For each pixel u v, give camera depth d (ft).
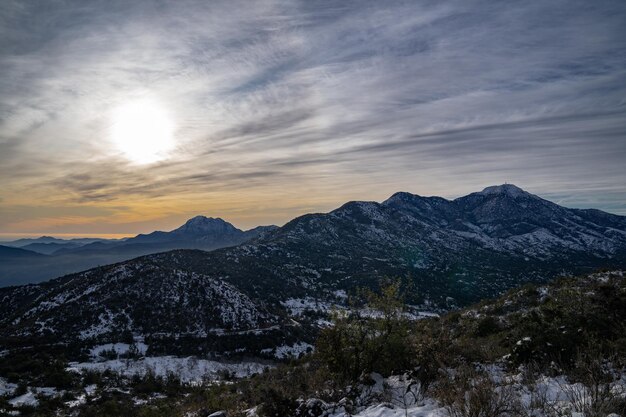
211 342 279.90
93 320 293.43
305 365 57.36
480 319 57.57
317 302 504.84
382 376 34.09
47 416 100.48
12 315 343.26
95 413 100.94
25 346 244.22
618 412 15.84
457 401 18.71
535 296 65.31
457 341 36.73
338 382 32.94
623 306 32.83
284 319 356.59
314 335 334.65
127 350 253.03
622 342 25.31
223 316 328.29
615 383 19.39
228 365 241.35
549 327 30.17
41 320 291.79
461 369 26.94
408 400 24.38
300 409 25.91
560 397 18.94
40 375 156.87
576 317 32.83
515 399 18.60
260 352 273.75
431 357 31.63
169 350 259.39
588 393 17.90
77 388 144.05
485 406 17.38
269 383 42.09
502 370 27.96
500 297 79.56
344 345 36.17
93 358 234.38
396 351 34.53
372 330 36.58
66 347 246.68
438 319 81.66
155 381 160.04
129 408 96.99
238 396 42.39
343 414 22.90
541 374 24.04
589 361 23.31
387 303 37.32
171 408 52.85
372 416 20.72
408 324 37.14
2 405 107.86
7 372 161.07
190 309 330.34
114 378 176.35
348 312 38.22
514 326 43.62
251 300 379.96
